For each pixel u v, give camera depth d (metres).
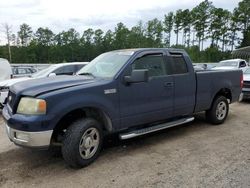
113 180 3.69
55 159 4.47
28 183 3.65
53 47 66.56
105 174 3.88
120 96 4.48
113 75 4.50
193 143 5.18
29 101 3.76
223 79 6.50
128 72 4.60
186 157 4.46
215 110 6.42
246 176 3.73
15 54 59.53
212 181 3.60
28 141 3.70
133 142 5.27
